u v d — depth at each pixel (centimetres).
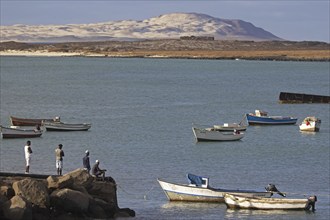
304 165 18912
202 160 19512
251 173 17662
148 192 15225
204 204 14212
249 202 13800
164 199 14600
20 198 11012
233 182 16462
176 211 13550
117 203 13600
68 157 19475
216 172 17750
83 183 12206
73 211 11644
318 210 13962
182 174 17362
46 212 11344
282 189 15800
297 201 13800
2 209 10900
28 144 14688
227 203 13925
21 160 18850
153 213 13338
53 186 11781
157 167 18238
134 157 19712
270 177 17150
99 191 12469
